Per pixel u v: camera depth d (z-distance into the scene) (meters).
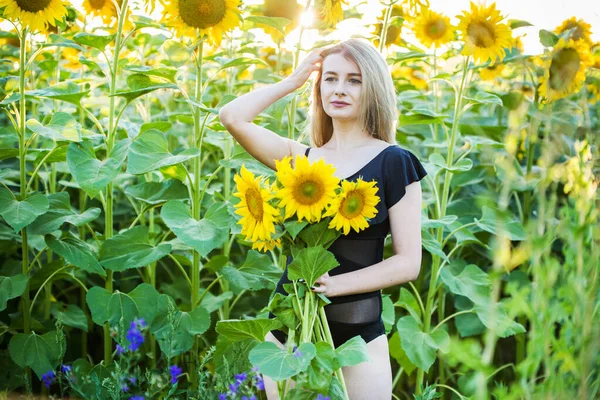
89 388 2.56
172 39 2.81
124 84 4.48
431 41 3.29
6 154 2.83
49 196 2.83
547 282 1.17
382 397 1.93
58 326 2.45
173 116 3.12
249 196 1.81
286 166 1.74
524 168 2.90
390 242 3.26
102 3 3.17
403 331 2.65
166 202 2.66
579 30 1.90
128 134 2.99
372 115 2.06
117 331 2.36
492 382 3.16
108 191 2.83
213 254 3.80
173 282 3.45
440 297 3.10
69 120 2.77
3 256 3.59
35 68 3.85
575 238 1.23
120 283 3.61
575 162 1.27
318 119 2.21
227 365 2.15
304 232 1.79
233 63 2.84
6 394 2.72
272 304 1.82
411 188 1.98
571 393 1.20
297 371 1.61
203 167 4.29
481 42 2.63
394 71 4.69
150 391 2.32
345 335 1.93
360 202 1.75
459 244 2.87
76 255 2.65
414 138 4.04
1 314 3.31
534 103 1.94
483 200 1.20
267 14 3.25
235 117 2.09
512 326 2.60
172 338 2.48
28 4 2.64
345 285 1.86
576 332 1.21
